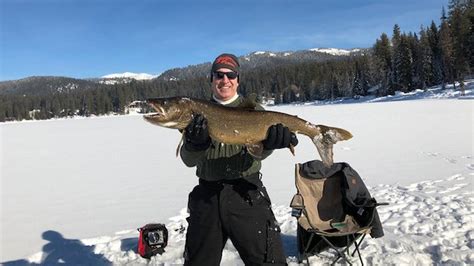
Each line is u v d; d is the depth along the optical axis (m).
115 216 6.89
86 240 5.65
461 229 5.29
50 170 12.23
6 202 8.27
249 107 3.20
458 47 54.81
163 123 3.00
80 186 9.63
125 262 4.79
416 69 66.81
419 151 12.14
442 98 50.59
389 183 8.35
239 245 3.16
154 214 6.89
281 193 7.89
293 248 4.97
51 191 9.24
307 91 96.94
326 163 3.28
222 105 3.13
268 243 3.13
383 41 74.44
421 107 31.72
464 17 55.62
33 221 6.78
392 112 28.81
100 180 10.29
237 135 3.11
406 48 66.50
